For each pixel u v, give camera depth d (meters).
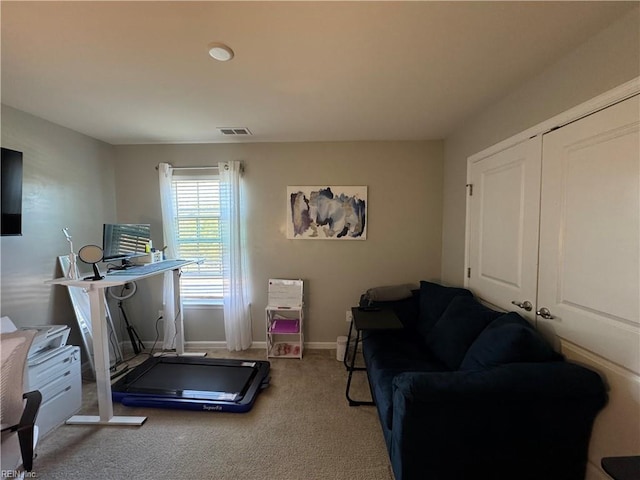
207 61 1.60
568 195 1.55
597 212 1.39
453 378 1.35
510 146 2.01
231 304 3.22
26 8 1.17
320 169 3.20
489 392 1.31
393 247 3.23
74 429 2.00
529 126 1.83
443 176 3.15
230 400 2.21
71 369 2.08
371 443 1.86
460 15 1.25
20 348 1.42
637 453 1.23
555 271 1.64
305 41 1.43
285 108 2.27
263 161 3.22
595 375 1.35
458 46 1.48
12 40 1.39
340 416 2.14
